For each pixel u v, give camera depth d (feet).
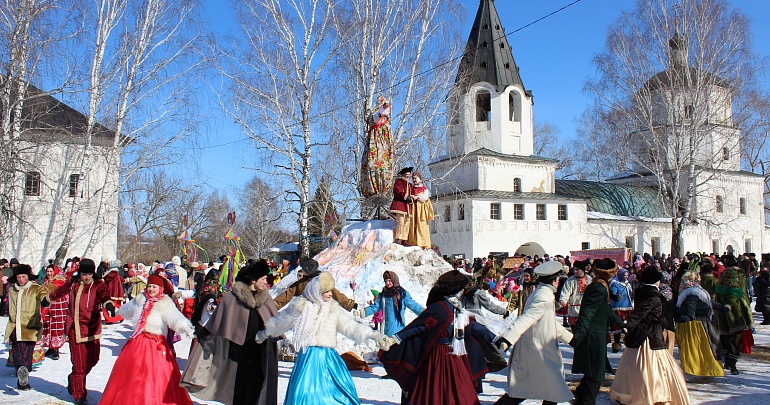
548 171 171.22
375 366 38.29
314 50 99.09
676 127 142.31
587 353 25.08
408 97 100.22
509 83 167.63
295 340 22.06
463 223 158.51
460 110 116.47
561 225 166.09
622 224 175.22
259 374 23.40
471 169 163.02
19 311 32.40
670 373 26.53
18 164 89.20
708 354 33.35
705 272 39.78
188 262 98.32
